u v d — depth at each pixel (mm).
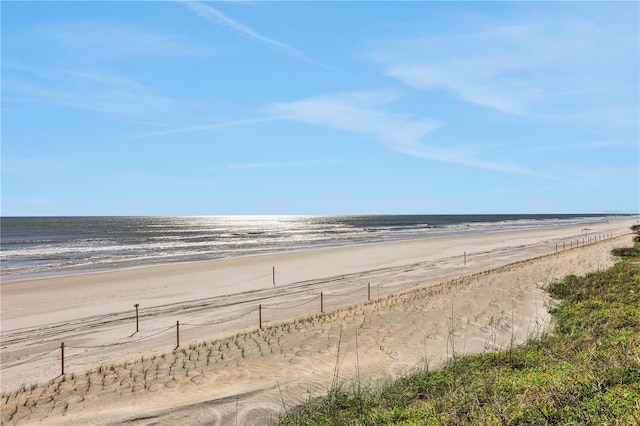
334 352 13773
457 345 14117
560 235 79125
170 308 24188
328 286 29938
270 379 11531
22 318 22312
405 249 54094
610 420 5352
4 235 98938
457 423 6430
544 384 7043
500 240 67250
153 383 11812
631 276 21719
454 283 25641
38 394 11734
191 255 52719
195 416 9391
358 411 8539
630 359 7527
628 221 166750
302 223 183875
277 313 22312
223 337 17109
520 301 19922
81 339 18625
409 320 17406
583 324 13586
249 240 78500
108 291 29094
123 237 91625
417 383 9570
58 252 57844
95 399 10898
